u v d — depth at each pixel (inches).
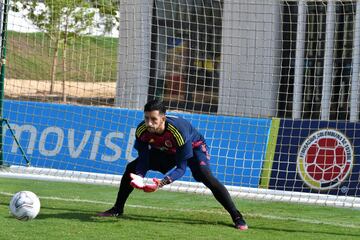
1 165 1136.2
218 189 783.1
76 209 871.7
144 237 712.4
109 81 1550.2
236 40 1549.0
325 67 1547.7
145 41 1417.3
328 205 959.0
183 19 1536.7
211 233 749.9
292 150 1125.7
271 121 1148.5
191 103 1529.3
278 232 780.0
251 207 970.7
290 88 1592.0
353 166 1090.1
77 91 1563.7
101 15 1497.3
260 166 1130.7
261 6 1529.3
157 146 761.0
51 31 1523.1
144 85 1439.5
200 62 1551.4
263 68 1560.0
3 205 872.9
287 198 975.6
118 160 1179.3
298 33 1550.2
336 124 1114.1
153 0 1439.5
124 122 1195.9
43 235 703.1
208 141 1159.0
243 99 1556.3
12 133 1154.7
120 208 829.8
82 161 1187.9
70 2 1499.8
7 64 1596.9
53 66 1603.1
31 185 1079.0
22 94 1545.3
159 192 1056.8
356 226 849.5
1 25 1138.7
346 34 1547.7
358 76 1467.8
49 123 1209.4
